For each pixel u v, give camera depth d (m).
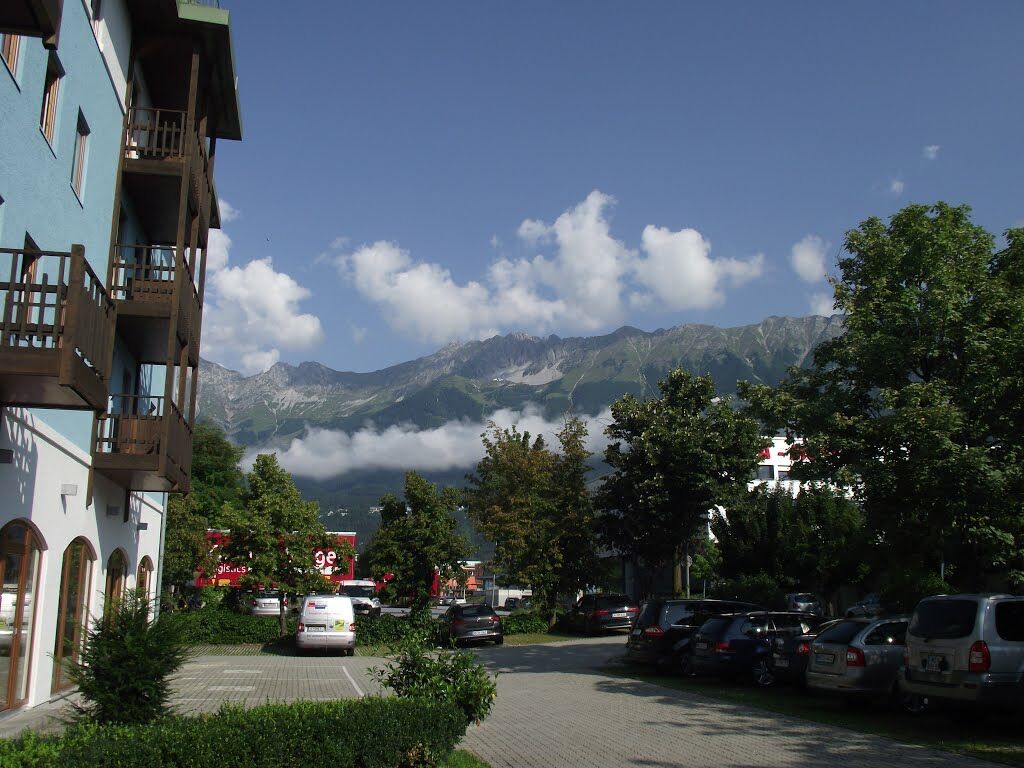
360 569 73.81
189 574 42.31
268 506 33.03
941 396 15.52
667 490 36.03
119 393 18.91
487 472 39.16
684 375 37.56
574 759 10.37
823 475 17.06
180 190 17.61
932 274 16.77
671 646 20.94
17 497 12.27
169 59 19.16
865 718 13.36
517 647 31.25
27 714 12.81
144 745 6.82
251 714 7.96
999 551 15.79
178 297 16.86
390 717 8.57
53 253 10.52
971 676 11.21
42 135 12.83
